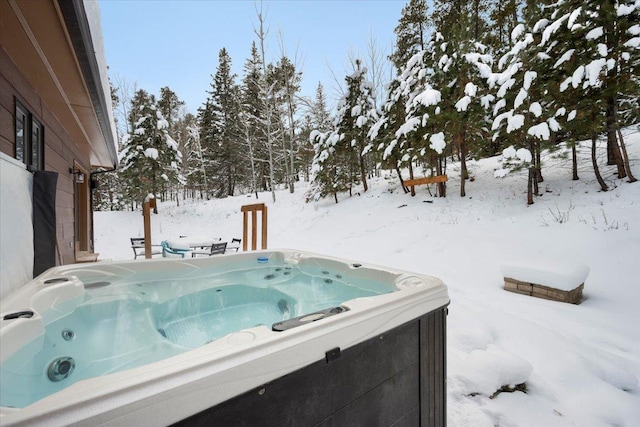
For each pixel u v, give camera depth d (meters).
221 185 19.03
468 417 1.81
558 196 6.34
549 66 5.90
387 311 1.39
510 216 6.27
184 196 19.73
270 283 3.14
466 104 7.03
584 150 7.41
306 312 2.43
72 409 0.70
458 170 9.48
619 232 4.54
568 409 1.88
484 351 2.27
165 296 2.77
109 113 3.97
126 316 2.27
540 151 6.22
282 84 14.80
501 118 6.48
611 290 3.54
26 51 2.41
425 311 1.59
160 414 0.79
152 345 1.82
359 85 10.81
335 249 7.04
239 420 0.92
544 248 4.81
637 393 2.04
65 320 2.09
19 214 2.30
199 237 6.88
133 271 2.99
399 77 9.45
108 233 11.08
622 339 2.62
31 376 1.42
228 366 0.92
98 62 2.58
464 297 3.59
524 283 3.67
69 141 4.96
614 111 5.64
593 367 2.21
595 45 5.33
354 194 11.15
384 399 1.37
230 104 17.92
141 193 13.16
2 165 2.08
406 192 9.34
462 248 5.50
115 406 0.74
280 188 18.70
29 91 3.02
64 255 4.30
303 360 1.07
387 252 6.13
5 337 1.37
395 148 9.00
